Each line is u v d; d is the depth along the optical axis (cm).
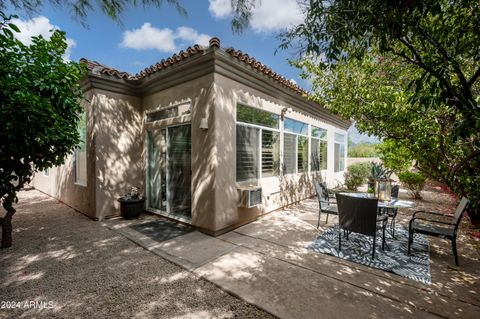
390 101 426
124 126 561
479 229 451
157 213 547
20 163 354
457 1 185
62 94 362
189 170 475
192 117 453
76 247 371
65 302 233
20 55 322
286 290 251
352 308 221
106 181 529
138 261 323
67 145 383
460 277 278
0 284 265
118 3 256
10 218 372
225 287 256
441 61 194
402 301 232
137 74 550
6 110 290
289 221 512
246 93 489
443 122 386
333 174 972
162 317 213
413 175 767
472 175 446
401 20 178
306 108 734
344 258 329
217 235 419
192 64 429
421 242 388
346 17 182
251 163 515
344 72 484
